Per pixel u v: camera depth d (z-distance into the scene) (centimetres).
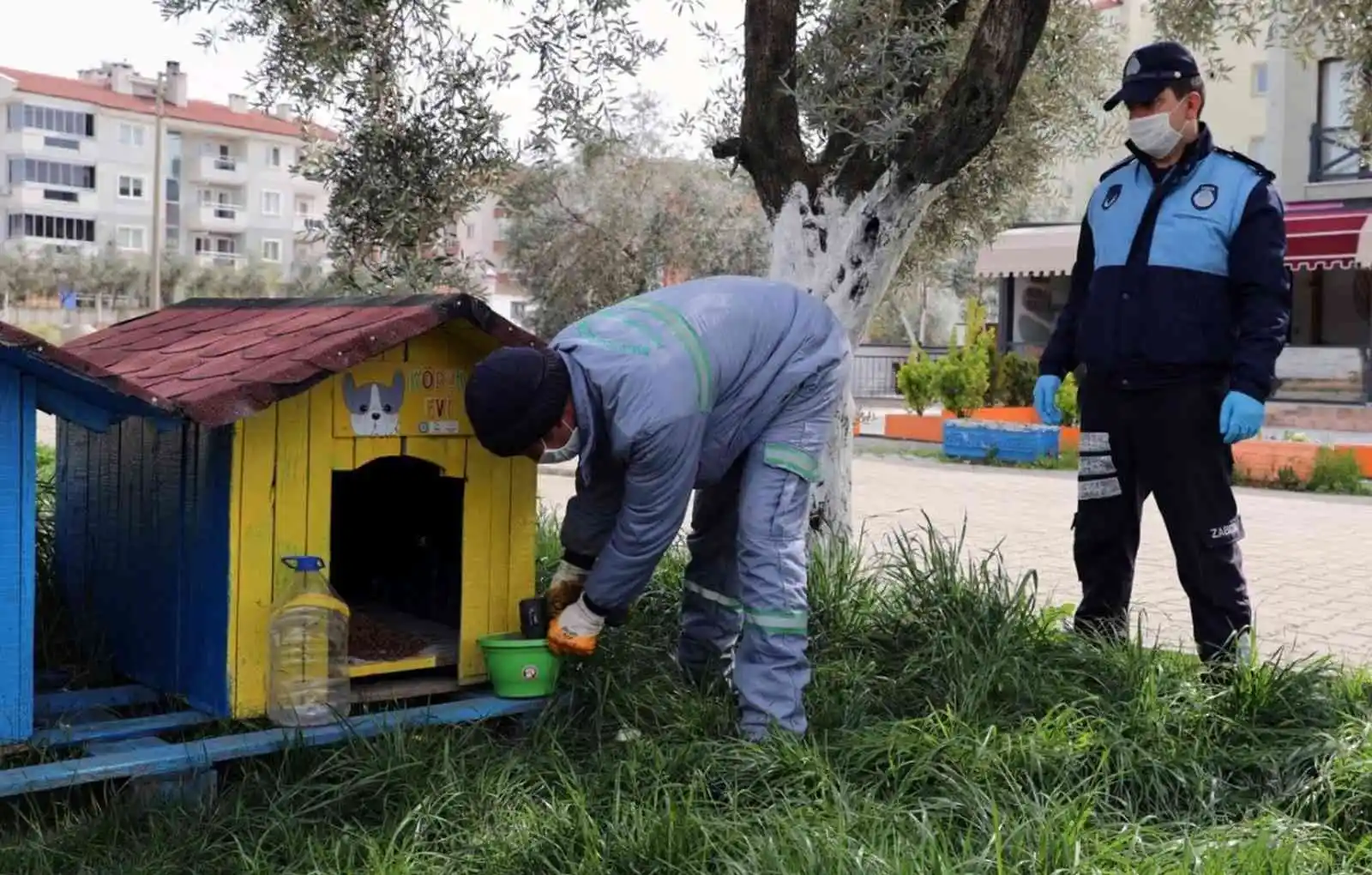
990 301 3102
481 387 313
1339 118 1925
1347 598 706
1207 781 325
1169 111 403
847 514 520
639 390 316
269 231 7506
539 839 285
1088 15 620
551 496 1084
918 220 508
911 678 397
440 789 308
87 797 325
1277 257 396
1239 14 675
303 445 353
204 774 317
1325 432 1702
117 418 328
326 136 580
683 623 411
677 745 345
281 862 287
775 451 353
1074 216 2708
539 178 761
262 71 552
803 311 358
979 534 932
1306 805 313
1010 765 325
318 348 332
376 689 372
